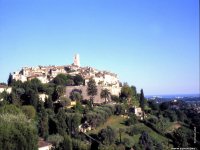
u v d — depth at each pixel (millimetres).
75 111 198750
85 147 138500
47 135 150875
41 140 143125
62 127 162875
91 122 187250
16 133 99562
